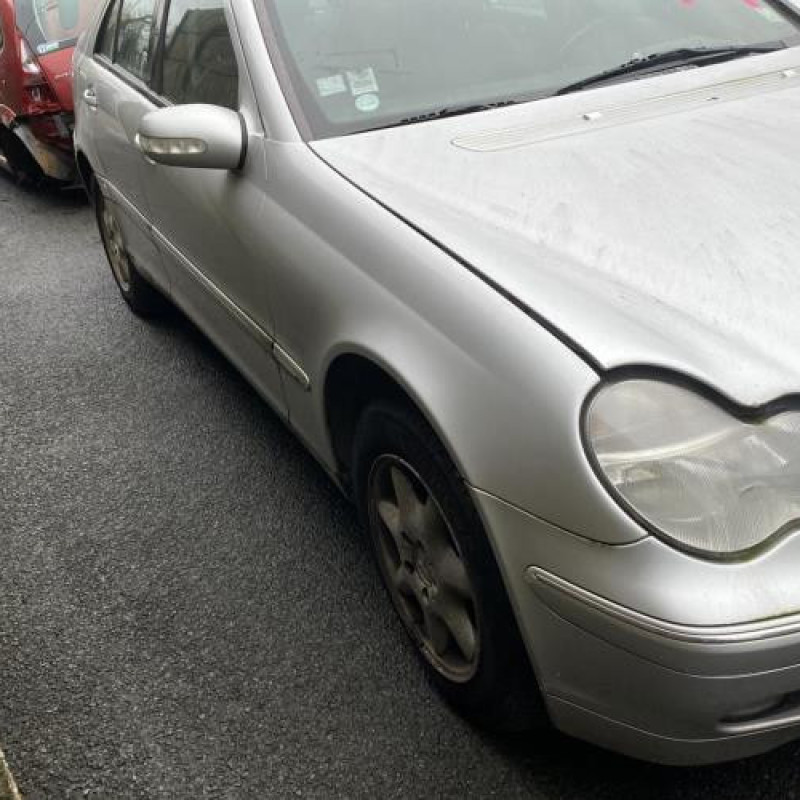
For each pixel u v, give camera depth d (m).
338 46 2.71
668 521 1.54
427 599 2.15
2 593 2.78
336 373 2.28
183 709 2.29
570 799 1.99
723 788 1.99
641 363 1.61
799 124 2.39
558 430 1.61
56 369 4.18
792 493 1.56
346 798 2.03
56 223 6.36
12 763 2.19
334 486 3.14
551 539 1.64
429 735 2.16
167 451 3.44
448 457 1.86
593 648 1.64
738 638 1.48
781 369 1.62
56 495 3.25
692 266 1.85
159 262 3.73
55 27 6.59
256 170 2.57
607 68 2.78
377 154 2.39
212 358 4.13
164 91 3.37
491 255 1.91
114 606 2.68
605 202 2.07
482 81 2.69
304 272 2.30
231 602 2.64
